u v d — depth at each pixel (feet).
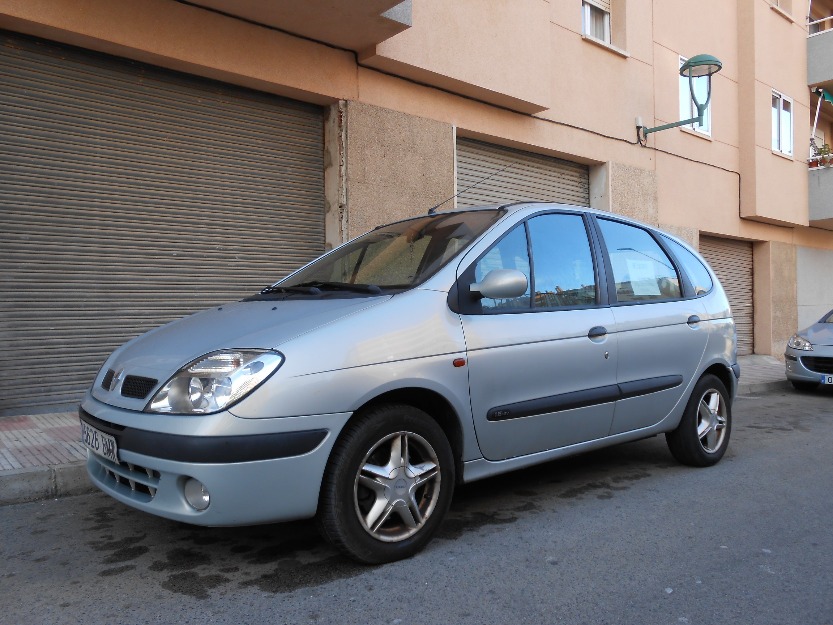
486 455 12.10
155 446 9.44
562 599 9.71
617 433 14.62
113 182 21.80
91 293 21.35
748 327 53.67
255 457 9.31
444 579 10.28
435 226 14.21
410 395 11.13
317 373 9.82
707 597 9.88
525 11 31.32
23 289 20.08
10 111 19.92
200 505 9.41
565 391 13.21
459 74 28.53
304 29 24.25
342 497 10.05
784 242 55.36
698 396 16.74
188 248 23.43
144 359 10.81
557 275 13.80
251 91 24.91
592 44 37.06
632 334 14.71
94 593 9.74
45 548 11.48
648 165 40.81
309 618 9.02
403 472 10.77
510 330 12.35
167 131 22.93
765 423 24.90
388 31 24.41
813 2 63.31
